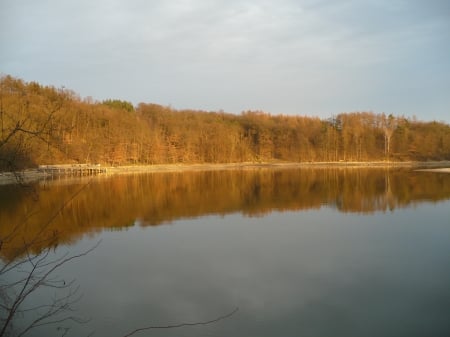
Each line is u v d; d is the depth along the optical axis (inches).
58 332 390.0
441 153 4121.6
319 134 4227.4
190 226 887.7
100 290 503.8
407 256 633.6
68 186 1659.7
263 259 629.6
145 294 491.8
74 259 634.2
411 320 416.2
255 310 445.1
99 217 999.6
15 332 373.1
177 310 446.6
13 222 872.9
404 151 4185.5
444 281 522.3
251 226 878.4
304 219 953.5
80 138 2285.9
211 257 644.1
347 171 2824.8
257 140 4229.8
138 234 812.6
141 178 2234.3
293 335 388.8
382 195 1375.5
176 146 3683.6
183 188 1676.9
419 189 1533.0
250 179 2145.7
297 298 474.0
